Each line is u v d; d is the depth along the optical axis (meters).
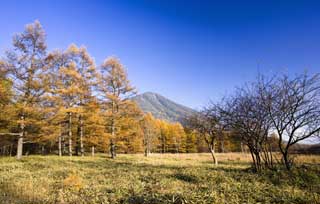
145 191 7.69
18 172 12.08
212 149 19.09
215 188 7.87
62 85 21.86
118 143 24.66
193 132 20.77
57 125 21.97
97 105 23.53
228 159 26.36
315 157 17.61
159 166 15.85
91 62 23.41
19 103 18.59
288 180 9.26
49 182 9.41
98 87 23.33
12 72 18.30
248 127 11.48
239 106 11.98
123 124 24.50
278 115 10.75
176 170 13.05
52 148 38.69
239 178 9.91
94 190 7.95
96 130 24.52
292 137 10.62
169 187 8.39
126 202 6.46
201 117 18.83
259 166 11.57
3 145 28.80
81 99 23.03
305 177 9.62
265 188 8.04
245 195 7.08
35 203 6.55
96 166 15.34
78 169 13.54
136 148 32.53
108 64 23.41
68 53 22.81
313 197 6.91
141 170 13.16
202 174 10.99
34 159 18.67
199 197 6.46
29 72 18.78
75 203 6.55
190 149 57.78
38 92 19.09
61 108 20.33
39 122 19.52
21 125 19.16
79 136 26.00
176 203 6.14
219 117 13.73
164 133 60.78
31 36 19.12
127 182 9.34
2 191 7.79
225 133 14.48
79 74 22.42
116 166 15.48
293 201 6.57
